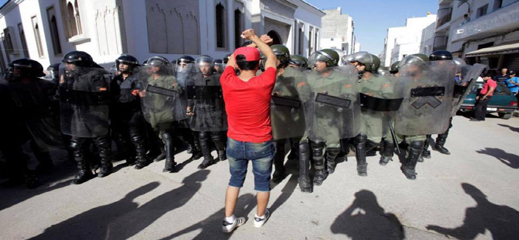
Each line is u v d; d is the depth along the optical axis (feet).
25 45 56.90
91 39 31.27
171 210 9.20
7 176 11.41
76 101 10.72
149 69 12.13
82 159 11.40
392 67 16.58
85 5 30.42
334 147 11.23
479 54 45.29
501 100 25.05
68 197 10.20
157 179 11.75
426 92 10.57
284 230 8.06
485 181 11.19
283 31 55.21
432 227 8.09
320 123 10.39
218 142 13.42
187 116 12.81
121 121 12.55
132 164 13.61
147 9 28.17
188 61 15.38
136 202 9.77
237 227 8.23
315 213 8.95
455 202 9.50
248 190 10.63
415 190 10.44
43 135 12.00
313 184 11.05
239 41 43.39
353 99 10.11
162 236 7.84
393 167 12.89
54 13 39.45
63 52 40.09
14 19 56.90
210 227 8.25
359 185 10.95
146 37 28.30
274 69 6.89
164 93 12.09
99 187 11.02
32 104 11.43
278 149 11.14
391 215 8.76
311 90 10.08
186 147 16.84
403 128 11.13
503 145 16.56
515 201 9.52
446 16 77.66
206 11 35.19
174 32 31.32
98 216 8.89
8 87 10.80
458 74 12.93
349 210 9.11
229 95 6.89
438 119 10.71
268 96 6.91
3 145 10.59
